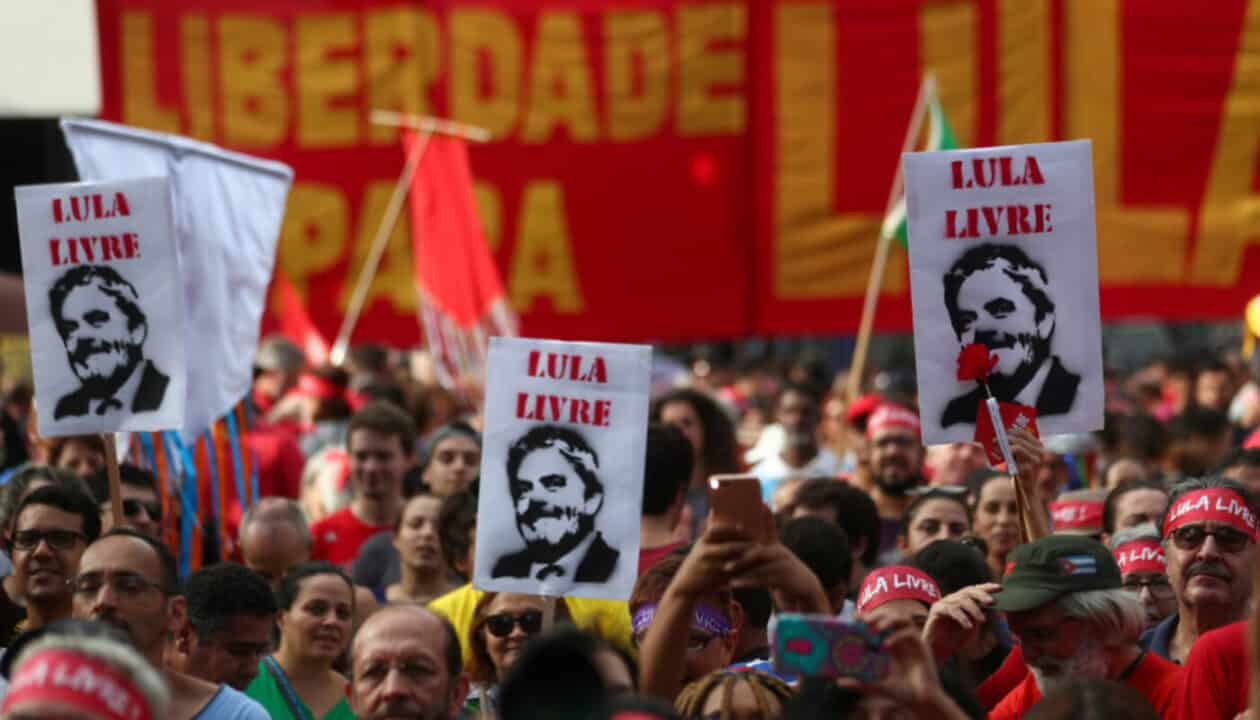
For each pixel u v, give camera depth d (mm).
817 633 8812
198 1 37156
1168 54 34875
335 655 15555
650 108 36438
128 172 19016
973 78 35469
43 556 14719
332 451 24344
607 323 36781
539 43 36719
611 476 13172
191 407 18875
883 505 21953
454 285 30594
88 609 13008
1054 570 11836
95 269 15688
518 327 36812
